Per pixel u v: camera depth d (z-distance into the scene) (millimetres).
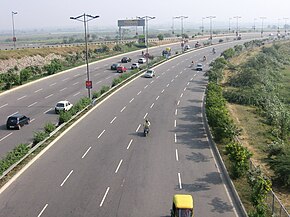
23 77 67125
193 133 40281
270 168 29531
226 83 71188
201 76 80000
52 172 29141
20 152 30812
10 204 23938
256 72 71812
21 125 41500
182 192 25984
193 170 30016
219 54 121562
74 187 26516
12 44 143000
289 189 26625
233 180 27672
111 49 123562
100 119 45406
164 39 170750
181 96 59938
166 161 31906
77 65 88500
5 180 27453
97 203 24172
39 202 24250
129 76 74375
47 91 61375
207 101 48031
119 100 56250
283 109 52625
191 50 130750
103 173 29047
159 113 48875
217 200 24891
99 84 67812
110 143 36438
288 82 80938
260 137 39375
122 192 25797
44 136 35969
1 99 55531
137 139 37875
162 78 76750
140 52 123875
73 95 58438
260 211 21297
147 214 22859
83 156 32750
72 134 39188
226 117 37812
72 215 22641
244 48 132250
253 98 55812
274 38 186625
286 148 33156
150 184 27172
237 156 27891
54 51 98625
